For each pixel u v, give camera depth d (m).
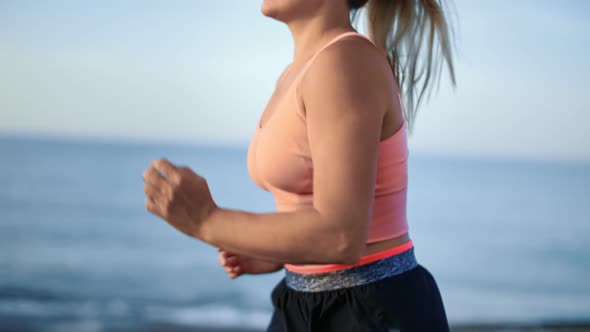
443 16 1.31
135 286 15.07
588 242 22.27
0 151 64.25
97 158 59.88
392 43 1.34
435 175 48.97
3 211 25.98
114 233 22.11
